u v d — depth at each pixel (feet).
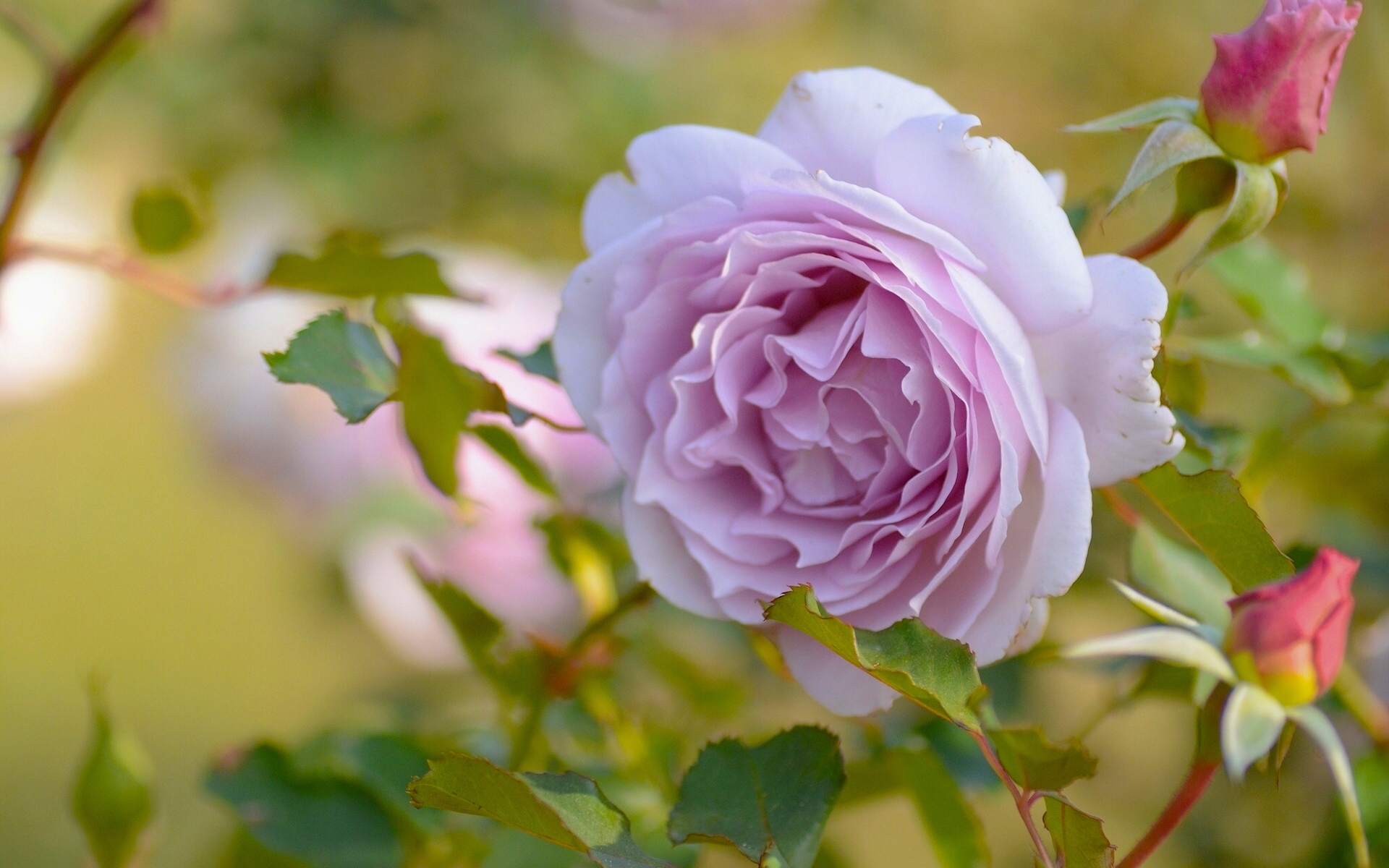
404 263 2.04
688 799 1.83
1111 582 1.78
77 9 3.58
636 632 2.28
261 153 3.71
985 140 1.76
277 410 2.91
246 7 3.71
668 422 1.88
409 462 2.79
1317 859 2.12
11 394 3.33
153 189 2.23
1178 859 2.65
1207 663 1.76
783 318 1.88
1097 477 1.79
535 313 2.62
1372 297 3.02
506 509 2.55
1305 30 1.80
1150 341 1.76
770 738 1.84
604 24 3.95
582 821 1.74
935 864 3.77
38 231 3.27
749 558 1.87
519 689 2.06
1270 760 1.82
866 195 1.77
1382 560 2.39
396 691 2.84
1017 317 1.79
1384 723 2.03
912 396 1.82
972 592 1.81
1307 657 1.75
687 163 1.85
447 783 1.73
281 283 2.10
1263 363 2.05
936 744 2.19
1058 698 2.56
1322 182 3.11
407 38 3.79
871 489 1.86
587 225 1.89
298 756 2.16
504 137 3.84
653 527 1.90
